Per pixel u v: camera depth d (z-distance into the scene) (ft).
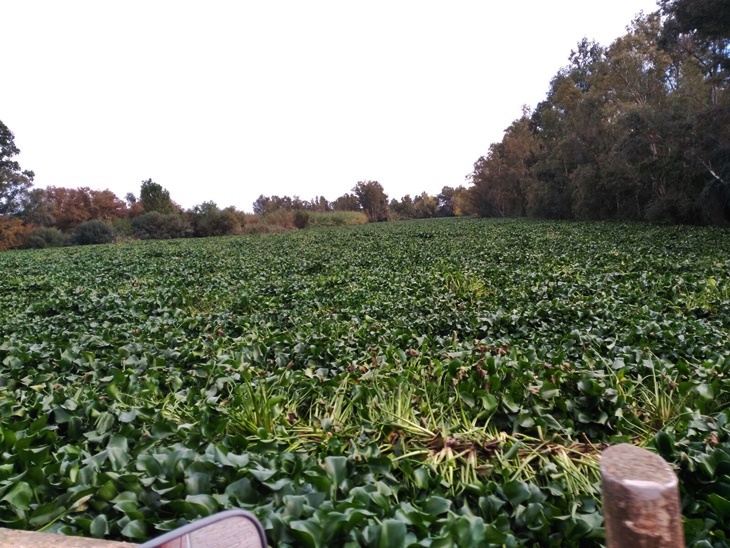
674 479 4.02
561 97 137.80
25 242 146.20
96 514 7.84
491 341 17.43
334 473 8.52
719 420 10.11
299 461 8.89
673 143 86.33
